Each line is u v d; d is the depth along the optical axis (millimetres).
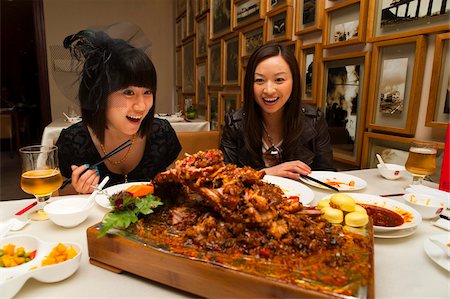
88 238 667
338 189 1186
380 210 915
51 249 667
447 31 1355
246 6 2914
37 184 897
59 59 1110
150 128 1432
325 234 639
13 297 557
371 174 1457
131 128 1144
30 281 611
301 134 1720
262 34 2695
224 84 3473
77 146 1444
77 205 926
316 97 2170
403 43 1545
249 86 1665
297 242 602
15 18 5859
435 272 644
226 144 1870
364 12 1734
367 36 1733
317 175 1385
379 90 1717
